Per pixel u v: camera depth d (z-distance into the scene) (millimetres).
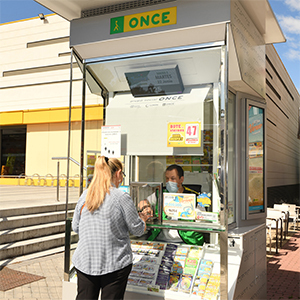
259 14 3074
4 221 5836
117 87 3141
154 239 2914
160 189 2703
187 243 2740
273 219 7031
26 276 4418
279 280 5020
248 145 3586
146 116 2984
